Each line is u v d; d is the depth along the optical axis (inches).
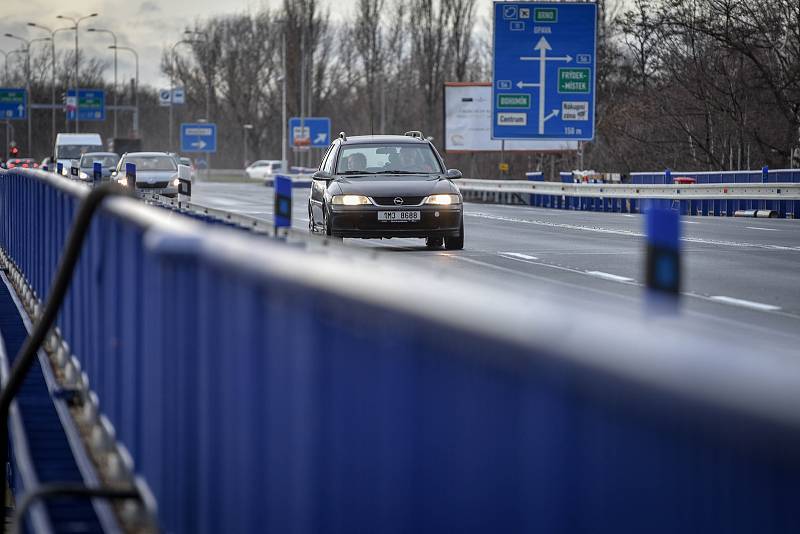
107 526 567.2
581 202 5044.3
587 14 5762.8
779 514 151.5
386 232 2388.0
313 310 334.0
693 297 1624.0
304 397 346.9
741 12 6269.7
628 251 2469.2
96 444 764.0
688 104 6791.3
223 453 448.8
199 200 5644.7
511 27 5777.6
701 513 165.9
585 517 195.3
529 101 5797.2
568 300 217.6
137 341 633.0
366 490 296.2
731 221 3818.9
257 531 405.4
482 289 242.4
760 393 151.3
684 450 168.6
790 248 2559.1
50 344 1145.4
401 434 270.2
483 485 229.1
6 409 856.9
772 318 1396.4
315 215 2610.7
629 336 175.3
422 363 253.4
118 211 667.4
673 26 6786.4
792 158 6250.0
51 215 1248.8
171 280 538.3
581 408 192.1
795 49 6190.9
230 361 435.8
